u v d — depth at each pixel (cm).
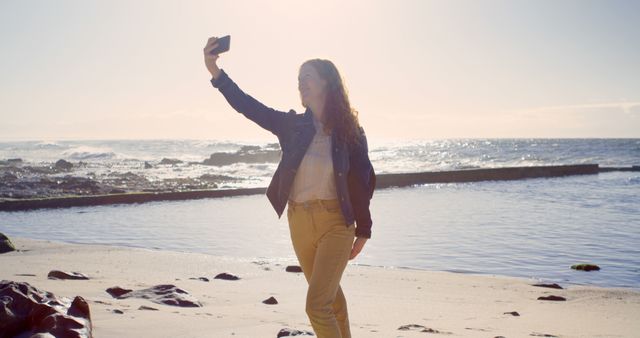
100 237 1577
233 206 2498
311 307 316
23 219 2062
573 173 4797
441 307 718
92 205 2597
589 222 1794
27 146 16950
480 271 1065
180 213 2206
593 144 13100
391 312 670
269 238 1517
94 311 538
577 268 1088
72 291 685
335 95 324
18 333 380
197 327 497
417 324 591
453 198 2783
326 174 321
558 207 2291
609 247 1326
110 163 7475
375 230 1623
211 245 1402
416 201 2627
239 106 332
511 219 1886
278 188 333
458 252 1266
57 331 368
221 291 750
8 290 397
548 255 1234
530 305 761
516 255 1231
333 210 321
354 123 326
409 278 941
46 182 3466
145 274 902
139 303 597
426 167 6419
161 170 5734
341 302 352
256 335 477
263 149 8825
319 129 328
